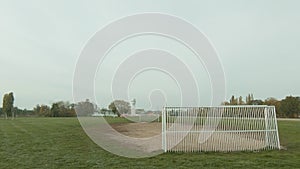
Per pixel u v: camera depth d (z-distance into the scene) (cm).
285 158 1005
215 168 856
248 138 1206
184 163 930
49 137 1717
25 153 1144
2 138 1673
